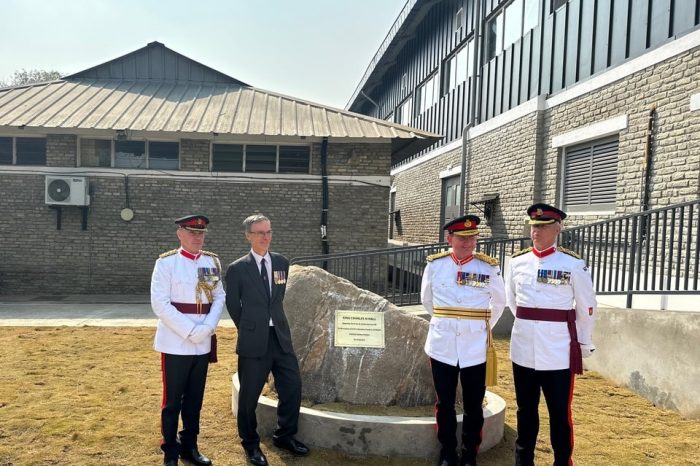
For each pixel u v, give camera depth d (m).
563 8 10.33
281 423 3.84
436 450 3.82
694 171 7.05
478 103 14.27
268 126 11.60
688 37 7.18
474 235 3.76
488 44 13.91
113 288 11.82
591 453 4.03
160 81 14.48
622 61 8.62
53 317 9.10
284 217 11.88
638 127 8.11
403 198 22.58
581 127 9.57
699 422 4.63
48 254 11.73
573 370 3.48
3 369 5.78
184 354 3.61
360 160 11.81
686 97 7.22
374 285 11.81
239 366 3.78
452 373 3.67
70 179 11.38
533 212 3.67
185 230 3.75
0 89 12.95
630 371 5.48
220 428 4.29
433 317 3.81
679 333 4.89
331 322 4.36
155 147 11.91
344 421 3.83
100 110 11.88
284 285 3.91
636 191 8.10
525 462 3.63
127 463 3.70
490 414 4.04
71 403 4.79
